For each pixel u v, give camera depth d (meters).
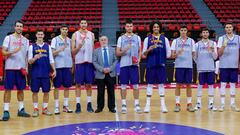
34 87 6.38
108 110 7.00
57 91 6.63
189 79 6.81
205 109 7.04
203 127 5.35
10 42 6.18
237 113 6.58
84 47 6.71
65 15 17.48
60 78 6.63
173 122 5.74
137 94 6.74
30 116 6.35
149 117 6.20
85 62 6.70
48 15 17.45
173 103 7.87
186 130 5.14
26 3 19.11
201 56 6.88
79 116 6.35
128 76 6.68
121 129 5.20
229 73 6.85
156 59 6.61
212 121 5.81
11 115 6.49
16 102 8.09
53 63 6.46
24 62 6.29
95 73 6.86
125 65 6.65
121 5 18.59
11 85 6.14
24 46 6.27
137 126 5.42
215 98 8.59
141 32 13.02
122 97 6.73
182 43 6.79
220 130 5.14
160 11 17.91
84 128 5.30
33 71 6.40
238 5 18.55
